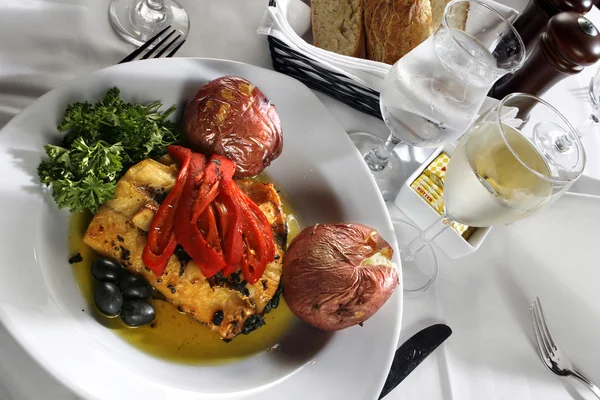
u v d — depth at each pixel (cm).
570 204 65
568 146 63
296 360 56
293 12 65
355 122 68
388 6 61
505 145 53
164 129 58
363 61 59
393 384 55
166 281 54
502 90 71
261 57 68
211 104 57
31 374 47
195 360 54
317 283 55
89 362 48
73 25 60
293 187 64
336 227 58
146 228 54
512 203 52
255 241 55
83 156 52
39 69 58
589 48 63
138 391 49
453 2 57
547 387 60
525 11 72
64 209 54
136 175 55
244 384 53
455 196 54
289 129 63
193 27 66
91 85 55
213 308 55
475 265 64
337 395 54
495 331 61
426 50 55
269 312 58
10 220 50
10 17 58
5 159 51
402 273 61
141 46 61
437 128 56
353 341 56
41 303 49
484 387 58
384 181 66
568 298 63
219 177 55
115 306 52
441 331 59
